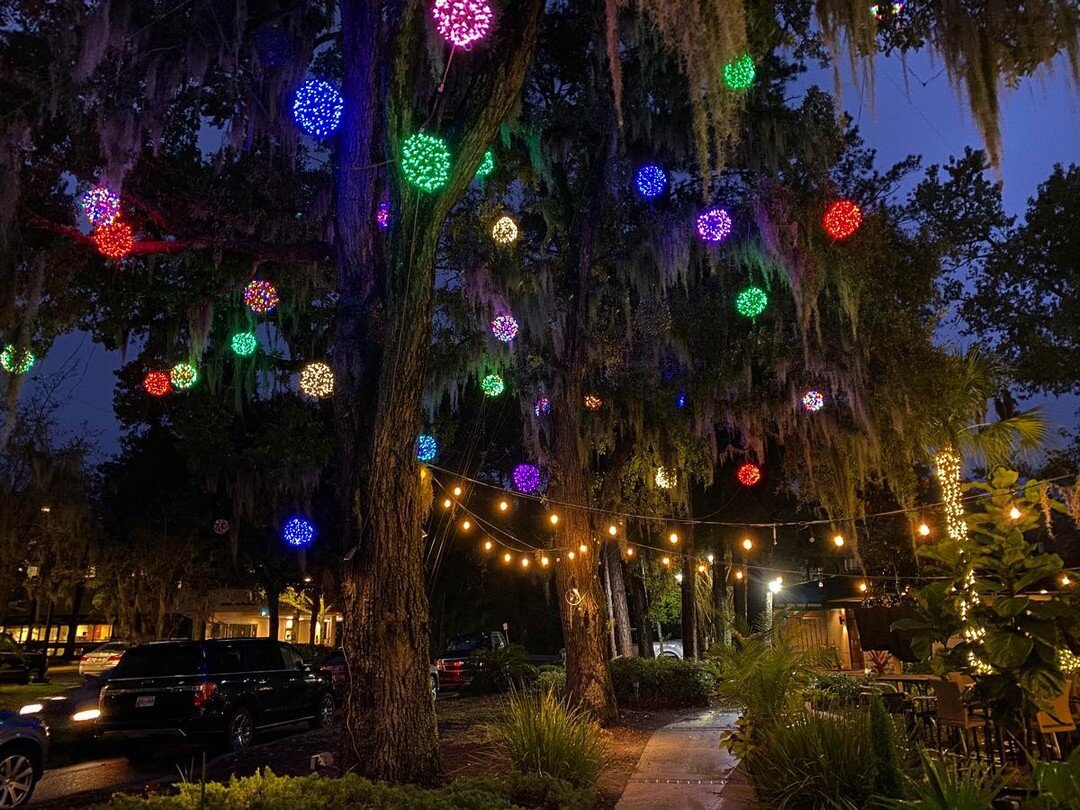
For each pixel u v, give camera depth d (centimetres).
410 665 700
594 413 1460
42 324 1063
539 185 1486
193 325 1185
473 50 809
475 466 2631
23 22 873
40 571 2891
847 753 608
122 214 957
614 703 1253
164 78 948
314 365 976
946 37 690
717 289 1531
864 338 1345
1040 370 1897
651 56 1191
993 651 576
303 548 2297
